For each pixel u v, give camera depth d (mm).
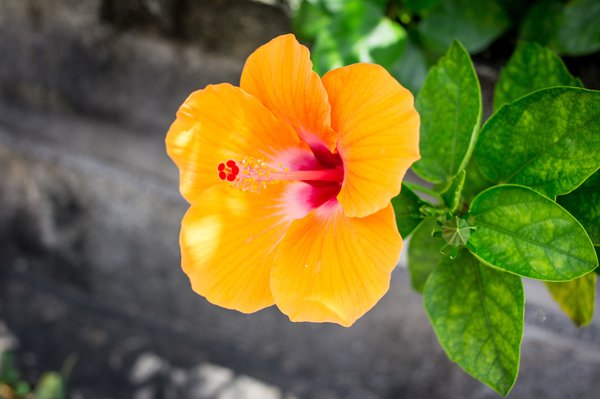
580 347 552
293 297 354
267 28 532
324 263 353
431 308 388
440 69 387
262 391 662
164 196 633
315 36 504
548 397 579
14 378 687
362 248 344
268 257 370
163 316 698
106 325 707
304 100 352
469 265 385
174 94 588
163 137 617
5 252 734
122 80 596
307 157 380
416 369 616
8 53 615
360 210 337
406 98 329
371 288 341
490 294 378
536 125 366
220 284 368
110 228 668
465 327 382
